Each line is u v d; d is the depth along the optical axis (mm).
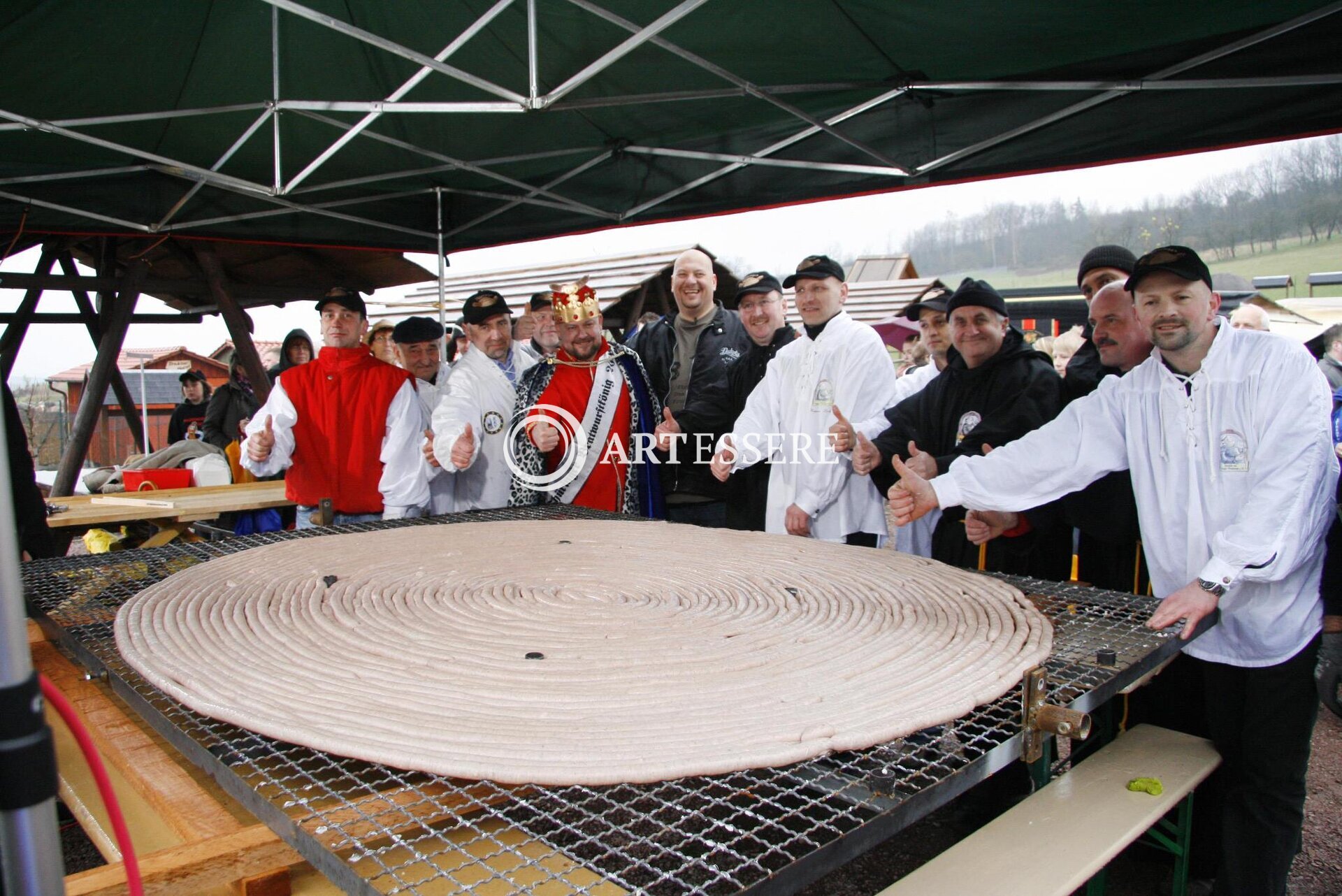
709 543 2164
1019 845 1373
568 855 801
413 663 1200
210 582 1679
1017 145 3535
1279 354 1827
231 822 937
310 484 3166
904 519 2113
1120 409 2045
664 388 4398
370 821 810
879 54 3357
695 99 3898
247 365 5879
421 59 2986
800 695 1068
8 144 3961
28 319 5910
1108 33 2996
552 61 3678
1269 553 1646
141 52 3463
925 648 1272
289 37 3631
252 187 4168
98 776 616
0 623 514
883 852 2516
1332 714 3523
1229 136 3088
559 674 1150
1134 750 1788
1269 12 2742
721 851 757
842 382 3078
